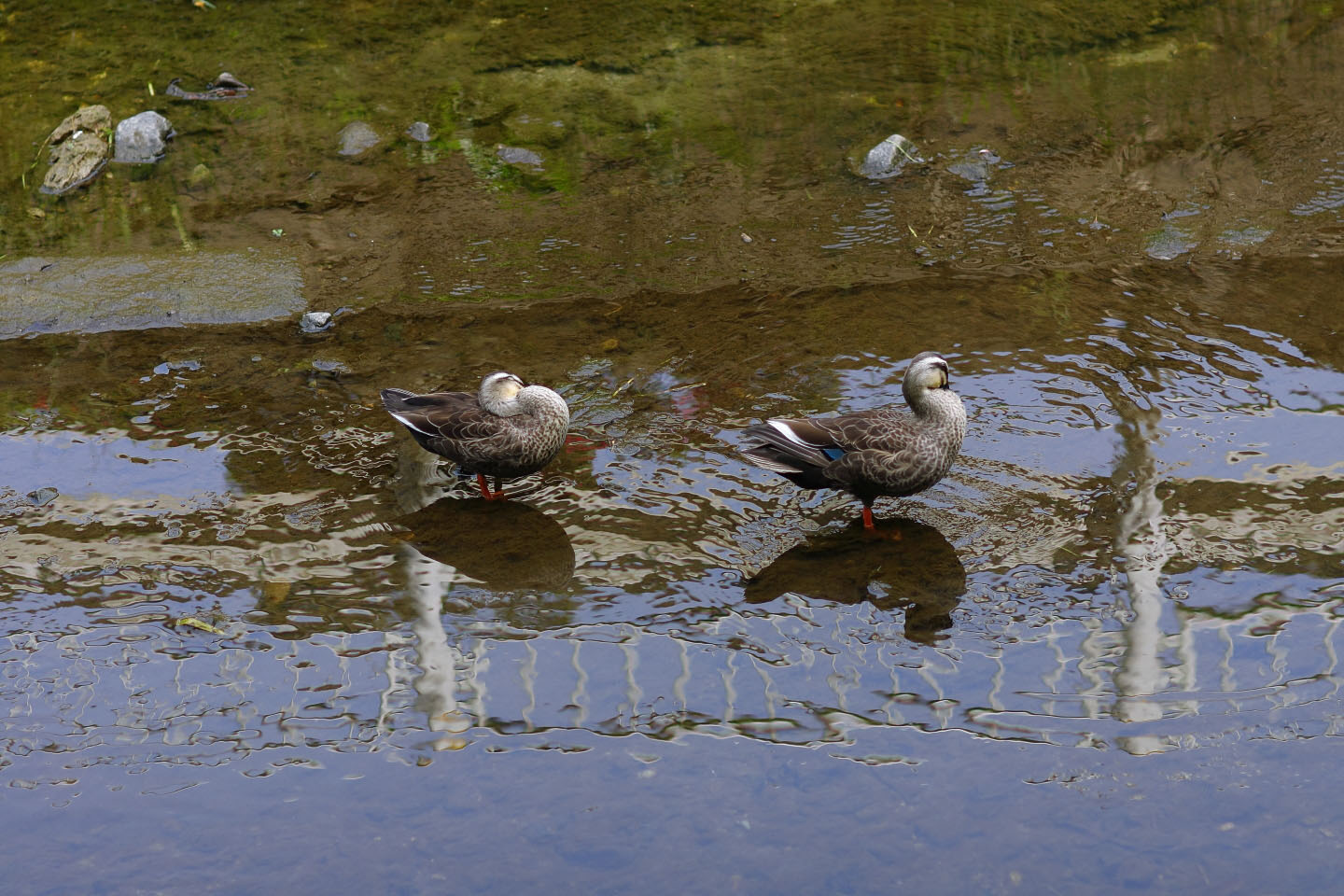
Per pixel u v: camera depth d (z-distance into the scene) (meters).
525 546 5.79
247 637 5.26
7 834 4.39
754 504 6.02
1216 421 6.33
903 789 4.43
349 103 10.18
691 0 11.77
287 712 4.87
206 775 4.61
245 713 4.87
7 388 7.11
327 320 7.65
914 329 7.36
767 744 4.64
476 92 10.32
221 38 11.11
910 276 7.96
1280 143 9.20
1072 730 4.62
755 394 6.82
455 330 7.57
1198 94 9.92
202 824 4.41
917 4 11.59
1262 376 6.69
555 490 6.18
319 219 8.82
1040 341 7.15
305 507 6.10
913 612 5.24
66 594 5.52
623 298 7.87
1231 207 8.52
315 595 5.50
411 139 9.73
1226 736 4.57
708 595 5.41
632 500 6.08
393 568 5.66
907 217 8.66
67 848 4.33
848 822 4.32
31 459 6.46
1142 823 4.27
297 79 10.50
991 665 4.93
